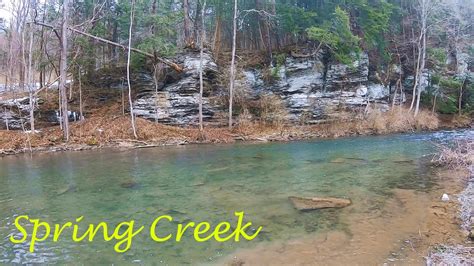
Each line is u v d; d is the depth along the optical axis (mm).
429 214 7934
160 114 23812
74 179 12102
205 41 27516
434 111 29938
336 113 25688
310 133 24188
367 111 26359
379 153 16453
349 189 10117
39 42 28672
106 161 15562
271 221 7730
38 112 22656
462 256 5828
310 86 26078
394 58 30766
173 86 24703
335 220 7699
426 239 6625
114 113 23625
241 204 8961
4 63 35031
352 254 6078
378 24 26094
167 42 24375
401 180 11117
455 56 32000
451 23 32656
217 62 26703
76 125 21828
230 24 31000
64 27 19734
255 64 27156
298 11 26266
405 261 5770
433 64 29969
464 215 7797
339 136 24047
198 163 14812
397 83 29109
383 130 25609
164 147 19922
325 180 11289
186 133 22641
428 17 29828
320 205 8641
